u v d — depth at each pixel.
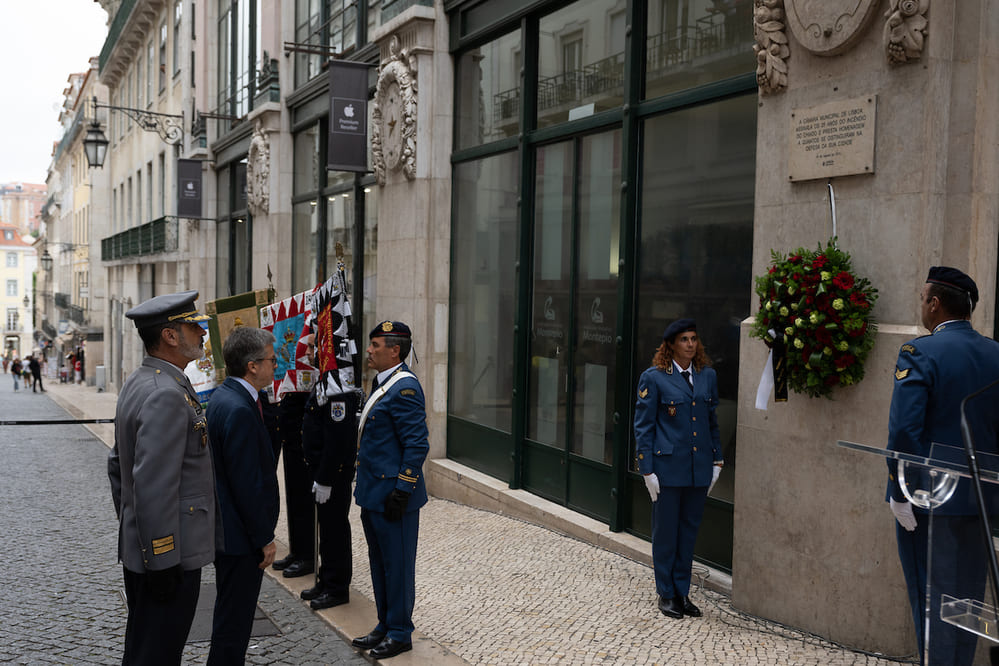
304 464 6.23
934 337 3.50
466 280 9.07
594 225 6.99
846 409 4.38
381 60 10.04
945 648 2.60
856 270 4.39
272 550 4.19
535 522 7.29
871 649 4.31
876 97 4.29
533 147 7.89
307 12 13.41
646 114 6.32
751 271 5.41
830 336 4.25
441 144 9.23
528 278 7.91
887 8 4.21
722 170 5.66
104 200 41.81
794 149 4.71
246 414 4.14
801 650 4.38
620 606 5.19
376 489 4.64
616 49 6.77
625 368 6.43
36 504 9.11
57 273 63.91
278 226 14.30
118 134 35.38
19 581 6.21
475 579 5.90
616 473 6.45
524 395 7.95
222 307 6.45
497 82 8.48
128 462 3.60
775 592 4.80
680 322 5.02
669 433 4.96
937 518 2.62
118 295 34.03
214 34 19.33
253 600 4.24
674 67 6.16
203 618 5.41
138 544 3.54
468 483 8.45
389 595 4.64
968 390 3.43
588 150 7.10
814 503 4.56
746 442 4.97
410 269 9.49
